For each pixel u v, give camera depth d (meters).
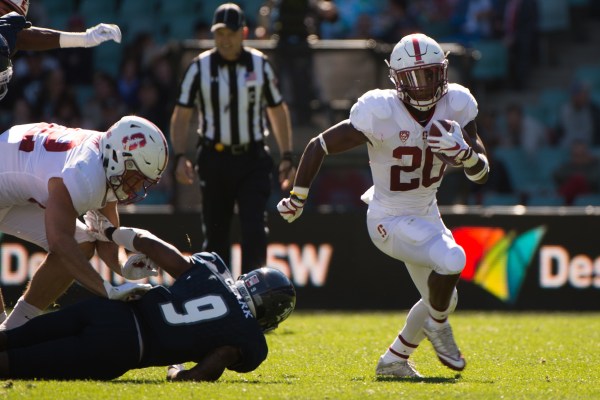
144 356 16.86
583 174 45.34
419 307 19.44
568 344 24.73
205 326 16.94
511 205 44.38
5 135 18.98
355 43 36.22
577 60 55.28
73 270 17.38
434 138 17.97
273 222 34.38
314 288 34.34
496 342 25.03
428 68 18.42
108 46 54.94
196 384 16.55
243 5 54.19
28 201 19.14
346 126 19.08
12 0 20.67
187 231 34.22
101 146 17.98
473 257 34.50
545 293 34.44
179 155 28.06
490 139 46.78
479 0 54.25
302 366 20.67
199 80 27.33
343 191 40.03
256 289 17.52
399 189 19.38
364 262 34.34
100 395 15.45
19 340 16.89
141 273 18.03
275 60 36.22
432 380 18.83
